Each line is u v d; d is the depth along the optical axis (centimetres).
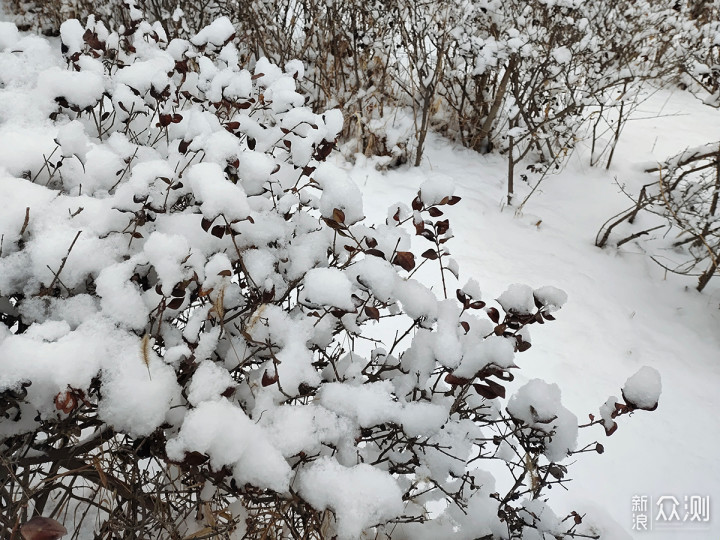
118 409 118
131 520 151
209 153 140
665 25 503
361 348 306
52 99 157
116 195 132
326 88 501
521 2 452
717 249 386
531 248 425
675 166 430
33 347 113
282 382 132
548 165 499
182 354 125
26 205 133
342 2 485
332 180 142
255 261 143
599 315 372
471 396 188
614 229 457
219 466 117
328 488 120
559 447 151
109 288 125
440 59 464
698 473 285
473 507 187
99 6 541
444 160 520
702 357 353
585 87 499
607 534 250
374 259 140
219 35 213
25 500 126
